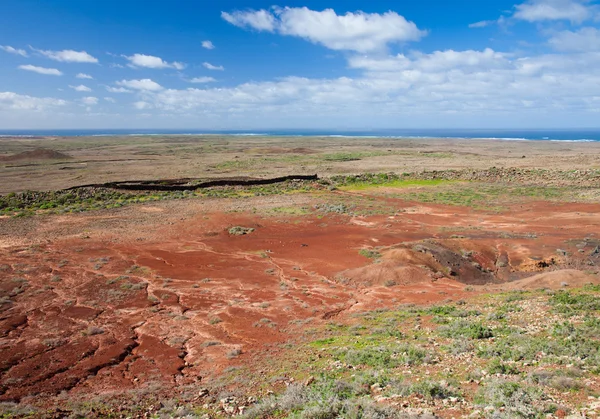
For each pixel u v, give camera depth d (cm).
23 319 1788
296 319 1798
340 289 2269
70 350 1479
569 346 1159
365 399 872
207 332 1658
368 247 3130
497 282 2469
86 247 3052
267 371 1239
